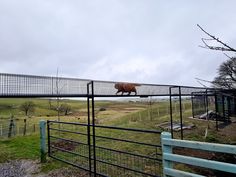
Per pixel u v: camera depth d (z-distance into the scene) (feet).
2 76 13.50
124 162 21.42
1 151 29.48
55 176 19.07
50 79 16.01
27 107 188.14
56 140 33.01
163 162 12.10
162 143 12.23
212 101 65.77
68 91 16.98
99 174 17.62
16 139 38.40
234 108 58.08
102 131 43.27
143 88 22.97
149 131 13.57
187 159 10.71
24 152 28.30
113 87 19.51
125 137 36.19
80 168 19.54
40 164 22.59
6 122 86.63
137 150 26.55
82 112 148.46
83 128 53.01
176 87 29.76
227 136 41.65
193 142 10.46
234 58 8.42
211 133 42.78
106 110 176.65
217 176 21.34
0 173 20.72
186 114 75.97
